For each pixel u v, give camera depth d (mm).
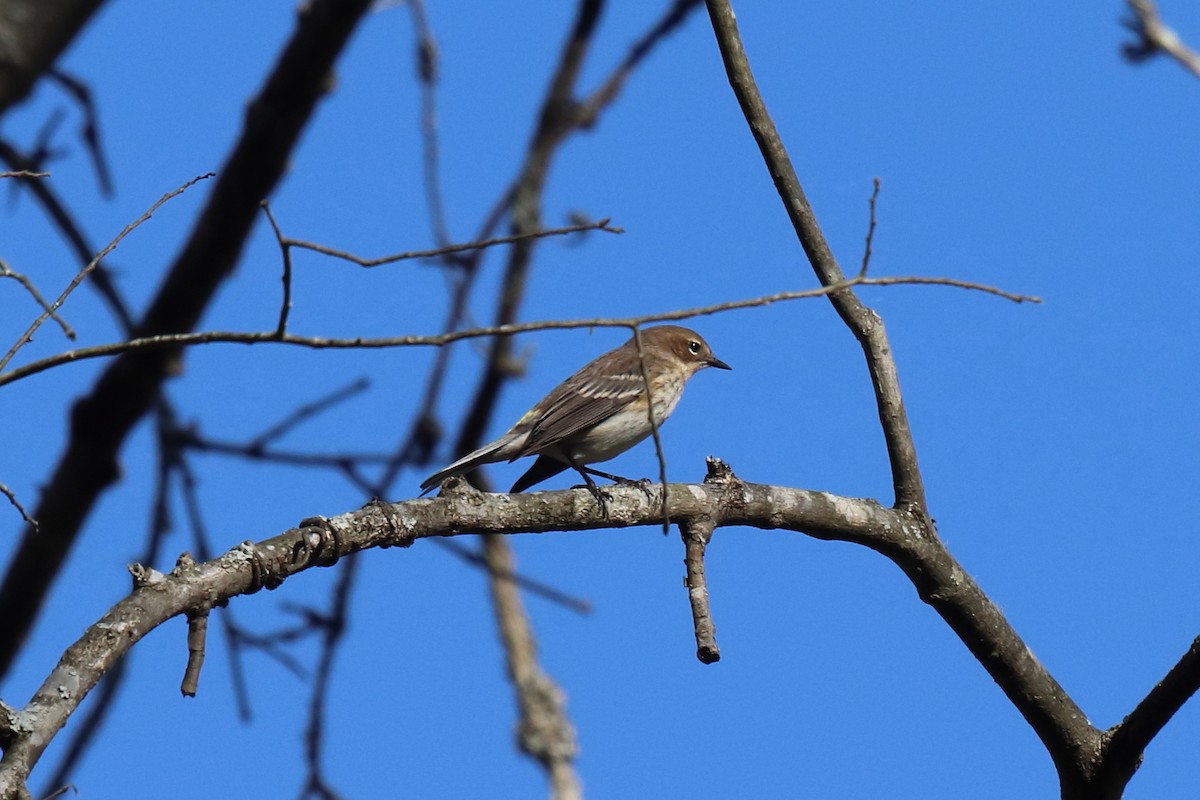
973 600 9945
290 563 8109
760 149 10461
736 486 9750
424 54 15555
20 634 15477
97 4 10016
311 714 14422
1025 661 9828
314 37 14250
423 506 8836
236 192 14719
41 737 6887
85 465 15195
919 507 10211
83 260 14266
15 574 15367
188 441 14750
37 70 9883
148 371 14852
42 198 13633
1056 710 9773
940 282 8359
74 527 15383
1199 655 8945
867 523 9938
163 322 14953
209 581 7727
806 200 10477
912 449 10266
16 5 9773
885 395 10289
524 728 17078
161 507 14836
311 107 14492
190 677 7547
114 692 14273
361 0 14031
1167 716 9289
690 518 9547
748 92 10422
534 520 9234
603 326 7707
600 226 7922
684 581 9422
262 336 7691
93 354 7789
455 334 7648
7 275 8125
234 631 13305
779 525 9836
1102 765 9633
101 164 12789
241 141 14617
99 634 7285
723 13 10406
